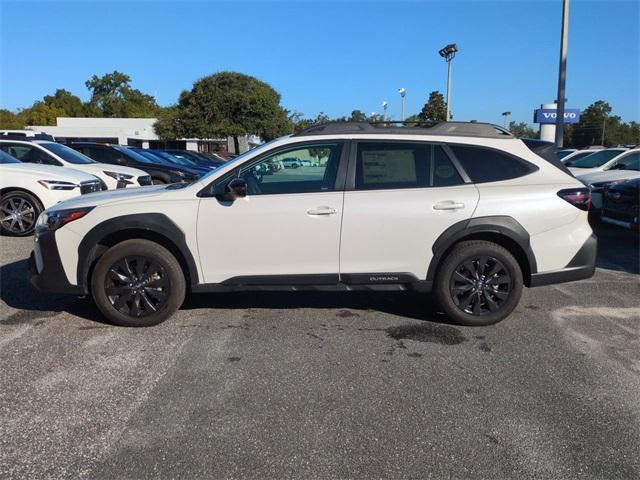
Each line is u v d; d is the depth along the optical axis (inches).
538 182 197.8
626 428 131.3
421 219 191.8
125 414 136.6
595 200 438.6
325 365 166.6
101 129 2677.2
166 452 120.7
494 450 122.1
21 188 372.8
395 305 227.0
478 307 199.2
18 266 289.7
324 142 197.2
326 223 191.0
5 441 124.6
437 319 209.6
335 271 194.9
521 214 193.6
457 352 177.5
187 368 163.5
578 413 138.3
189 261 193.8
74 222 193.2
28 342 183.2
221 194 192.5
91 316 209.8
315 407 140.8
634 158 496.4
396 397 146.3
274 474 113.4
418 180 196.2
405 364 167.8
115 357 171.3
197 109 2137.1
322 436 127.3
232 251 193.2
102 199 199.0
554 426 132.1
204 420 134.0
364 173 195.6
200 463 116.9
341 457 119.3
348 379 156.9
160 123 2368.4
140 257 193.3
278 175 196.5
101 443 124.0
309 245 192.5
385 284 197.3
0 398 144.3
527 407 141.3
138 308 196.1
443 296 198.1
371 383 154.6
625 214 350.0
